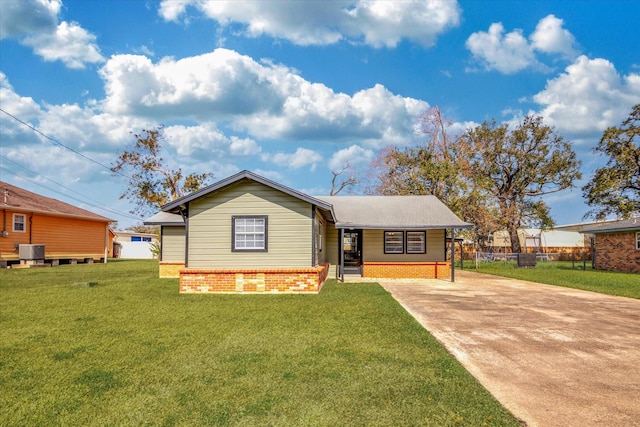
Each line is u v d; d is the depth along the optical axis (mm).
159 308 9734
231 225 13742
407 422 3834
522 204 41312
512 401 4391
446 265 18891
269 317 8664
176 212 14539
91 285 14258
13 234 23734
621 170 26828
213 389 4609
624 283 16812
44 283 14883
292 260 13602
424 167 32625
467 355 6094
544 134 39906
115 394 4473
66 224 27875
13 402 4273
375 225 17453
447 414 4000
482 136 41125
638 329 7957
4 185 27141
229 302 10758
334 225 18375
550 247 45188
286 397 4391
